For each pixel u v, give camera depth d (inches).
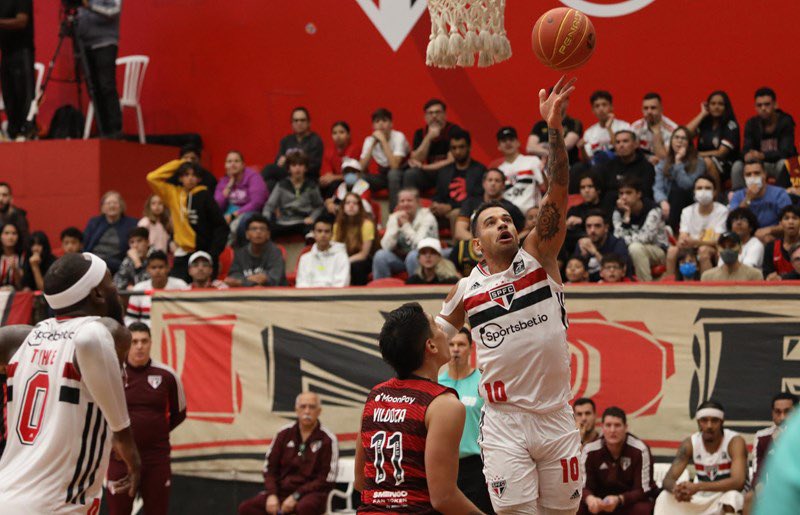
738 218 392.2
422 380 171.5
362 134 575.5
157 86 620.7
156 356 396.2
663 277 401.4
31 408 185.3
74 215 542.9
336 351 378.0
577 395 351.9
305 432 362.6
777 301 339.3
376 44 572.7
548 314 198.8
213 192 500.4
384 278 426.3
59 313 191.9
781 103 497.0
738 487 319.6
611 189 443.2
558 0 532.4
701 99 510.3
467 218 429.7
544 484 205.5
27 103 577.6
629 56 522.0
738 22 503.8
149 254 431.5
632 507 323.9
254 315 388.2
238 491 383.9
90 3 559.8
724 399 339.6
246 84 601.9
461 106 552.4
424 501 165.2
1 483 181.0
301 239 494.0
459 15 248.5
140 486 343.9
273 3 594.9
